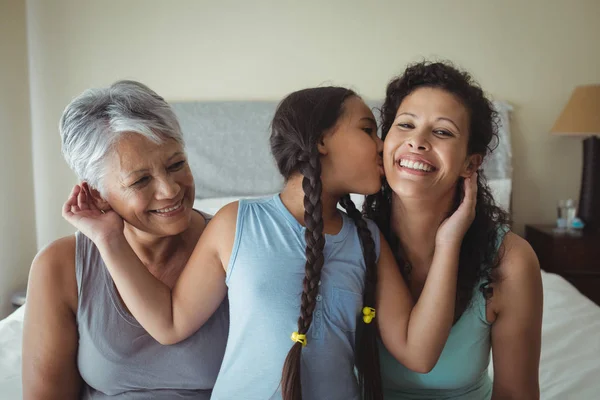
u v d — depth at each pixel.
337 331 0.86
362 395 0.93
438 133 0.89
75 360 1.05
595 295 2.74
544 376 1.48
